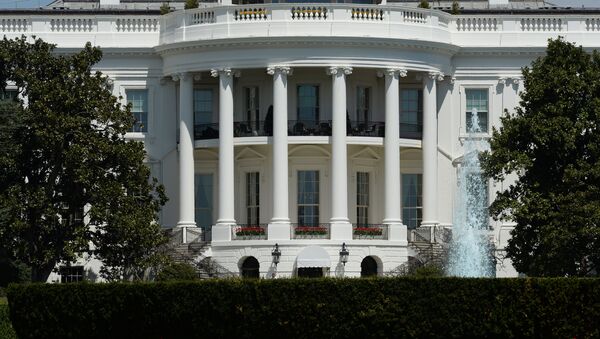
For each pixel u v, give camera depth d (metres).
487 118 108.31
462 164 107.50
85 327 72.06
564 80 94.50
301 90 105.88
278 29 102.75
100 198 90.94
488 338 70.06
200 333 70.88
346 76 104.38
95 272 104.38
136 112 108.19
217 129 106.31
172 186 107.75
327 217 105.31
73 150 90.31
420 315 70.06
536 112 94.75
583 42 108.69
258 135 104.81
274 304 70.19
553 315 69.81
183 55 105.12
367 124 105.81
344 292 70.12
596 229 87.44
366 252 102.00
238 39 102.69
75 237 91.88
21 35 102.62
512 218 93.81
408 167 107.75
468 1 121.44
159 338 71.38
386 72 103.81
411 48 104.25
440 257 101.94
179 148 105.88
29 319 72.62
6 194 90.38
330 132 104.44
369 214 106.69
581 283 70.06
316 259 100.81
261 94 106.06
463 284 70.12
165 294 71.00
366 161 106.62
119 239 91.62
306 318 70.12
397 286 70.19
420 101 107.81
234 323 70.56
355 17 103.38
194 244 102.69
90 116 92.38
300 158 105.50
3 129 90.25
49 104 91.62
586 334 69.94
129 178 92.44
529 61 108.50
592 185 90.88
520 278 70.25
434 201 105.69
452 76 108.19
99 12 111.50
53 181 91.88
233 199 104.00
